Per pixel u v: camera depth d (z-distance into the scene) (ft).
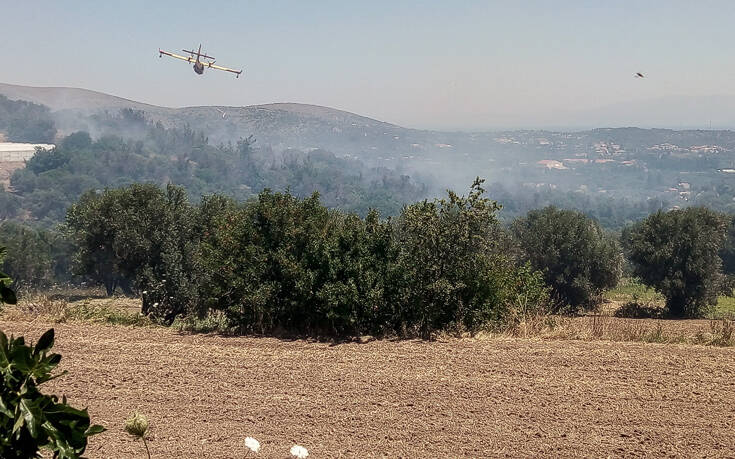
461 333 39.09
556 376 30.35
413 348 35.29
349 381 29.22
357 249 40.27
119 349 33.88
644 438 23.44
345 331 39.01
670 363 32.63
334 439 22.88
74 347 33.91
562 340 37.68
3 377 8.50
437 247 39.86
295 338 38.06
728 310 120.26
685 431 24.14
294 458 21.03
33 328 37.78
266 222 41.70
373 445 22.41
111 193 86.43
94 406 25.59
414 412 25.58
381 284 38.88
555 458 21.71
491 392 28.04
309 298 38.19
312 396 27.20
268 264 40.19
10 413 8.29
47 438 8.77
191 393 27.30
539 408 26.25
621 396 27.78
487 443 22.79
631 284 145.48
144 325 41.45
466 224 40.34
